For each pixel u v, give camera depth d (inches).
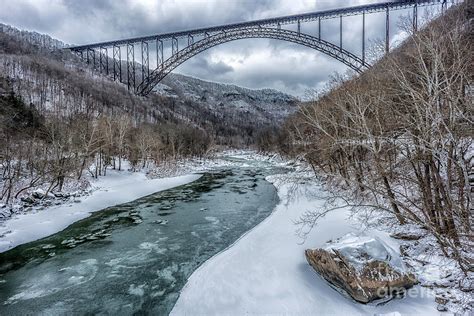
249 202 697.6
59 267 363.6
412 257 294.0
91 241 451.8
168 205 683.4
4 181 703.7
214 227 507.5
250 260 335.9
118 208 657.6
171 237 463.2
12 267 364.8
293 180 744.3
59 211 586.6
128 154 1359.5
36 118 1139.9
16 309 276.7
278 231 425.1
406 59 365.7
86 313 268.7
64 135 831.1
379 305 232.2
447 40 308.7
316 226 410.3
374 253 266.1
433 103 253.0
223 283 289.1
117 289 308.0
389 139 325.4
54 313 270.4
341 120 549.6
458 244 275.7
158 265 362.9
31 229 482.9
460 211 262.2
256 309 244.1
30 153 802.8
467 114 248.5
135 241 449.1
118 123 1269.7
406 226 359.9
